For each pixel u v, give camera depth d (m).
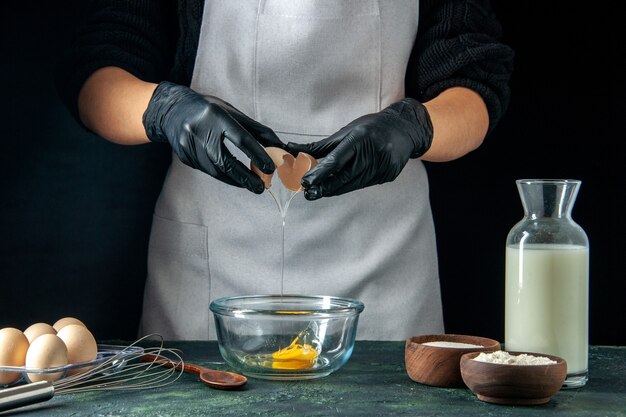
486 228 2.78
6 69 2.59
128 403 1.19
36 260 2.64
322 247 1.88
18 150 2.62
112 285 2.70
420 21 2.03
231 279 1.91
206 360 1.45
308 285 1.89
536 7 2.69
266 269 1.89
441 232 2.79
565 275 1.30
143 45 1.98
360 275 1.88
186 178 1.95
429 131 1.71
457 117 1.86
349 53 1.87
